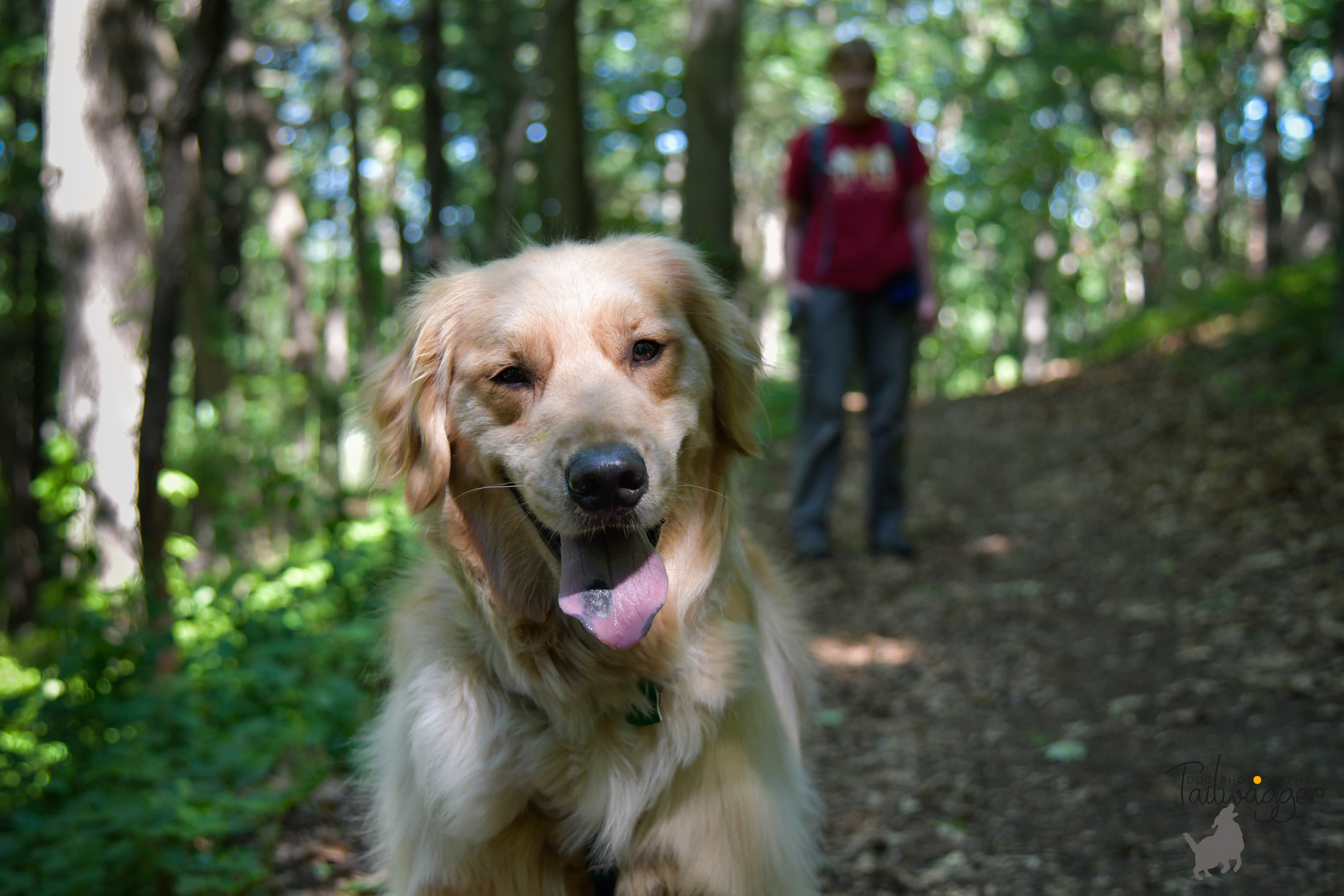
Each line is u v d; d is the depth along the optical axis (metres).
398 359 2.62
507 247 3.23
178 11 12.27
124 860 3.10
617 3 17.84
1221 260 26.75
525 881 2.43
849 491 9.04
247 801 3.36
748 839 2.39
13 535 16.48
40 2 14.31
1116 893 2.97
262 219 24.20
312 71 20.61
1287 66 23.97
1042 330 28.61
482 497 2.46
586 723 2.35
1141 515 7.29
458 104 18.53
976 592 6.05
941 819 3.57
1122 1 27.94
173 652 4.62
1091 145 25.00
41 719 3.75
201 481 8.84
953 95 26.98
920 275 6.46
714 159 8.76
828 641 5.52
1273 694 4.15
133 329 7.34
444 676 2.44
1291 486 6.95
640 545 2.30
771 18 20.97
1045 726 4.21
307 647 4.48
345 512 5.63
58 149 7.31
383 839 2.68
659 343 2.44
